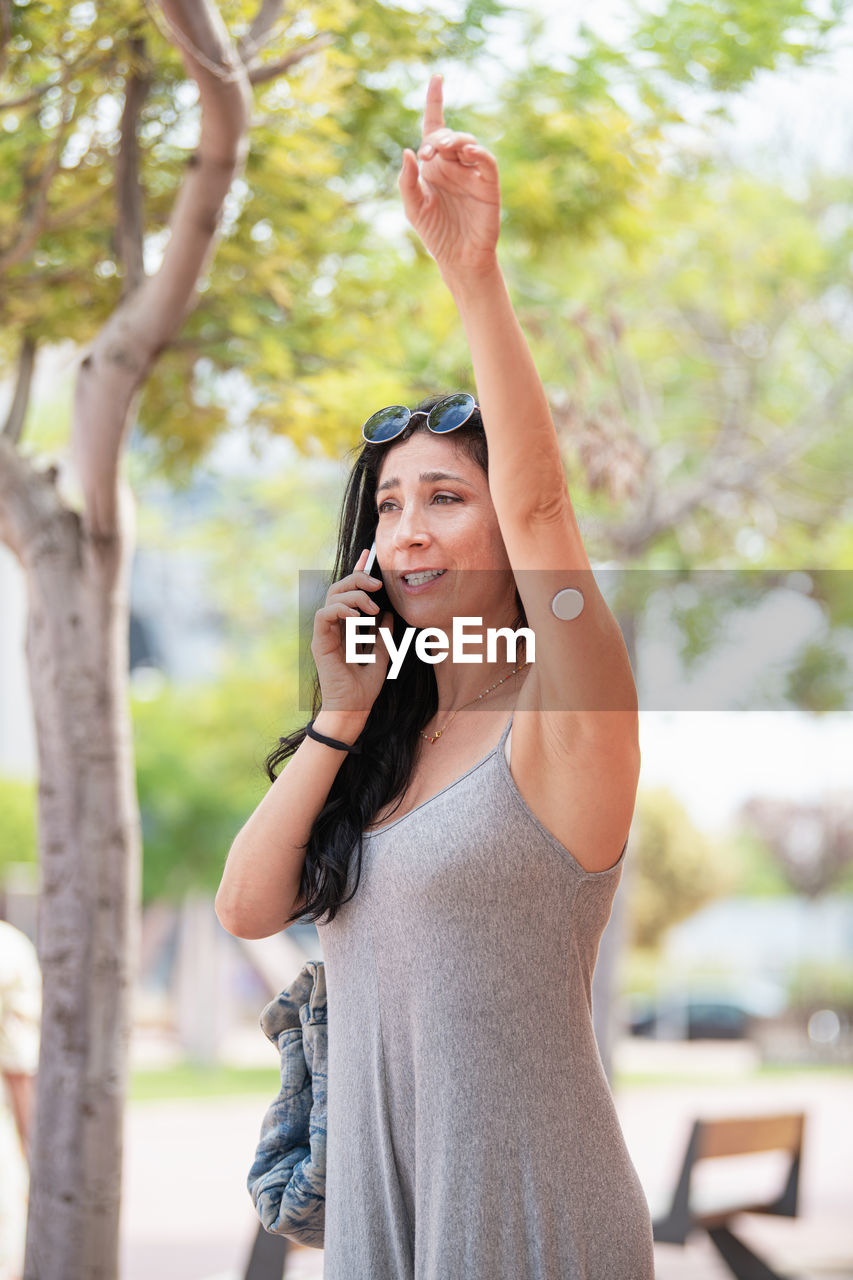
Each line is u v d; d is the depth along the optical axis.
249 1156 10.49
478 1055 1.76
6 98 4.34
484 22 4.73
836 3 5.02
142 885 16.89
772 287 9.80
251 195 4.69
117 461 3.86
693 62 5.18
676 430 10.73
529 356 1.62
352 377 4.80
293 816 1.92
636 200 5.64
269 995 17.20
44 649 3.91
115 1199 3.74
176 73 4.21
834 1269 6.58
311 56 4.21
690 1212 5.66
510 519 1.65
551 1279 1.73
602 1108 1.81
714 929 41.12
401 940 1.82
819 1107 14.88
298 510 11.57
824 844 34.38
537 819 1.77
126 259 4.04
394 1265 1.83
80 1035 3.76
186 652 22.70
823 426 10.29
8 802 18.47
